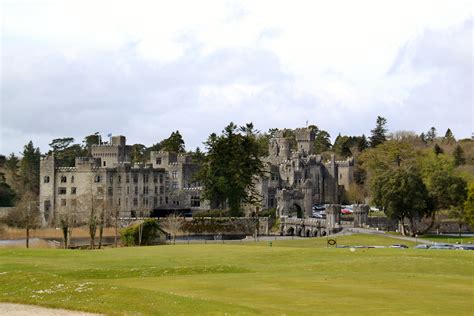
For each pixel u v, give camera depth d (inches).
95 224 7426.2
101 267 3954.2
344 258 4399.6
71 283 2908.5
